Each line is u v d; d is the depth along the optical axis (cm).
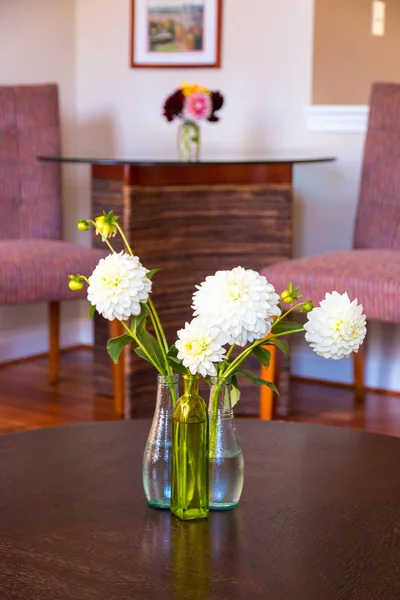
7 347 414
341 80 396
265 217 336
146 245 322
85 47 429
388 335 374
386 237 330
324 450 174
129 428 186
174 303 331
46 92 362
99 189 328
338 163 376
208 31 396
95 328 359
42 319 430
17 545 131
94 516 141
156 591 118
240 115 394
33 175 361
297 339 397
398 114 329
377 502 148
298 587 119
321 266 298
